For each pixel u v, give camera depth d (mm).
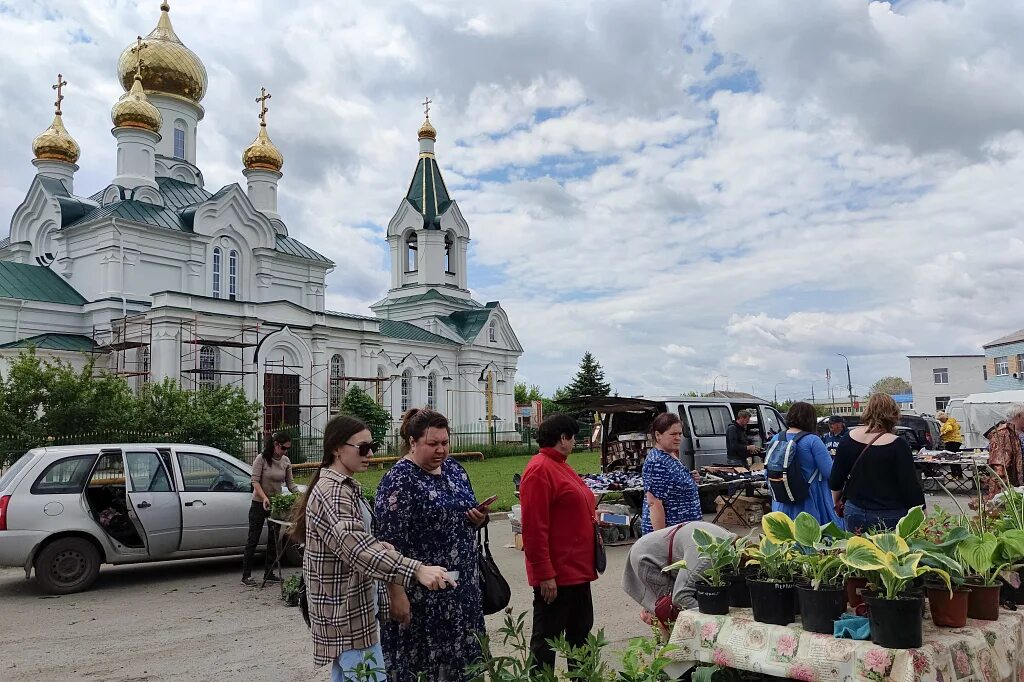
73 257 34812
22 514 9805
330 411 35781
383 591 4621
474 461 38656
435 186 54406
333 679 4086
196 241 36125
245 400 25312
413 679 4543
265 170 43031
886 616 3367
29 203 36812
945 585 3752
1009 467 11992
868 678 3340
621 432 15320
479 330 49844
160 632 7965
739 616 4008
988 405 30344
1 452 19531
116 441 20953
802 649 3617
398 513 4586
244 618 8547
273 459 10617
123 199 36188
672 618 4840
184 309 30281
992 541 3982
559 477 5297
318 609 4062
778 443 7574
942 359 66625
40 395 20234
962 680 3469
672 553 5090
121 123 36812
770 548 3963
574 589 5297
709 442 15312
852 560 3551
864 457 6281
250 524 10422
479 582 5148
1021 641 4035
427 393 46000
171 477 10898
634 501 13992
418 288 52812
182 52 41750
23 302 31734
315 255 43062
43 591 10055
